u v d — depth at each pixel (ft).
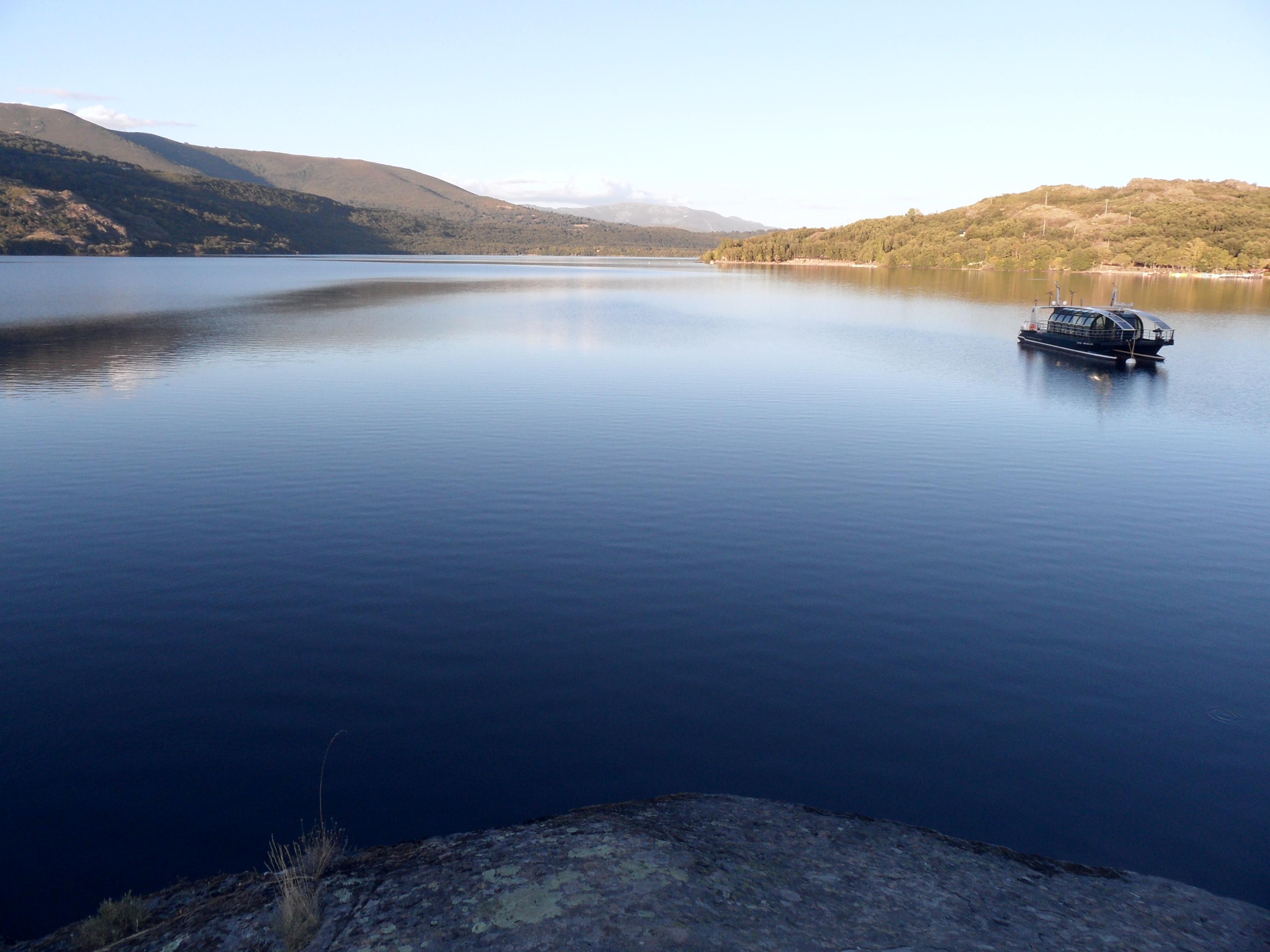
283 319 213.87
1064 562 54.70
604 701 36.29
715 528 59.52
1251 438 93.25
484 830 26.09
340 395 109.50
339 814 28.32
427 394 111.04
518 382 122.42
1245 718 36.37
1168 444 89.56
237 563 51.49
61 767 31.07
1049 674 39.86
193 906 22.90
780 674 39.01
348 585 48.37
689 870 22.38
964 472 76.48
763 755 32.55
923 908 21.74
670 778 30.83
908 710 36.19
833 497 67.62
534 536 57.00
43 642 40.98
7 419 92.07
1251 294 373.20
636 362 147.02
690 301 315.37
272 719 34.50
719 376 131.64
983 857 25.31
